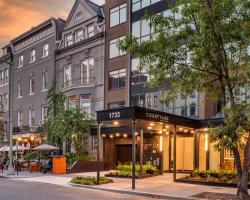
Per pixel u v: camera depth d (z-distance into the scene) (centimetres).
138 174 2406
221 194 1653
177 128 2562
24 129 4478
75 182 2150
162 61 1584
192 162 2950
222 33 1512
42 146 3198
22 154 4247
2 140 4700
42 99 4453
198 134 2712
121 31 3566
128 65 3450
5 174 2972
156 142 3102
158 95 3184
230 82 1609
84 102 3759
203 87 1677
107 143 3509
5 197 1625
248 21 1492
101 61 3716
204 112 2800
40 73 4541
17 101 4959
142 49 1608
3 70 5347
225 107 1504
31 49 4772
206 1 1505
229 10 1486
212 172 2161
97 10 3947
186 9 1550
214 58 1538
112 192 1856
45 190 1916
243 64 1609
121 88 3512
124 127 3141
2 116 4738
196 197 1599
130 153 3391
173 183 2109
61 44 4238
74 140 3372
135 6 3484
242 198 1511
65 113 3356
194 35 1551
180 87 1670
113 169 3450
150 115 2047
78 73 3953
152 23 1639
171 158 3020
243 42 1528
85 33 3966
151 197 1694
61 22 4412
